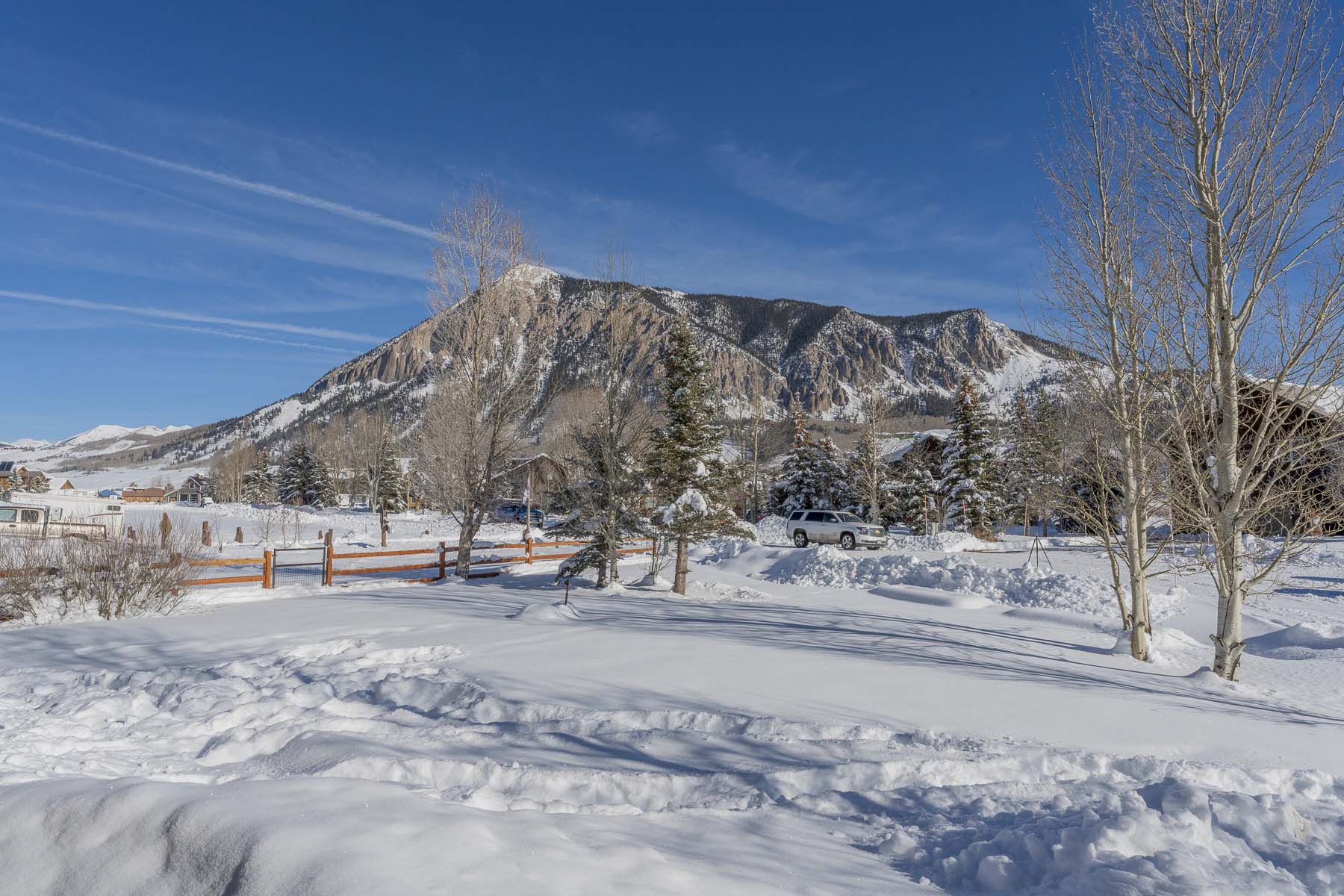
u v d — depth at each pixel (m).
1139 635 12.68
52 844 3.90
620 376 19.38
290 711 7.93
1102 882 3.60
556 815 4.36
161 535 16.97
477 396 23.03
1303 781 5.96
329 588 19.25
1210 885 3.56
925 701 7.92
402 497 81.06
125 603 14.94
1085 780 5.73
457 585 20.55
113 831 3.87
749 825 4.60
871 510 48.31
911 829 4.59
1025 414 42.84
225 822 3.62
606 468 19.23
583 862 3.35
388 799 3.93
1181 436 11.46
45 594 14.84
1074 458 13.95
